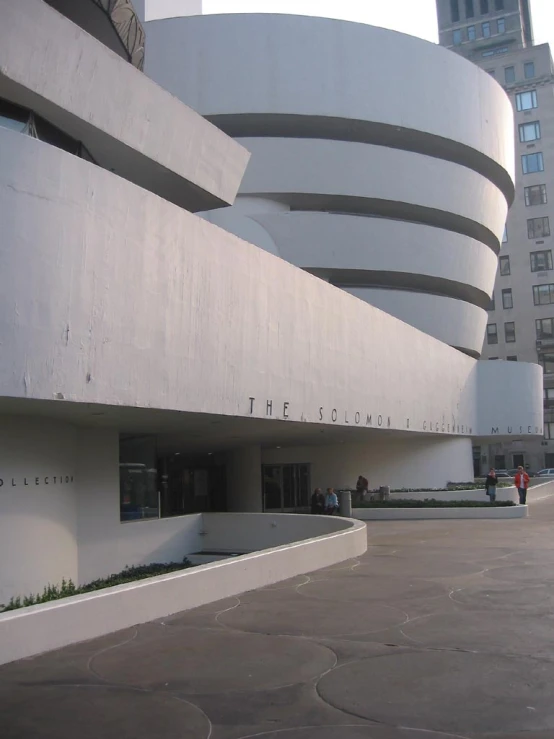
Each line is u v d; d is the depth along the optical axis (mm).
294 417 18656
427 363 30344
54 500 14453
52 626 7875
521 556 15695
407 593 11180
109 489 17172
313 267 33312
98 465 16891
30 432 13789
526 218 77938
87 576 16141
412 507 28781
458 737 5375
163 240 13734
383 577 12781
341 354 21922
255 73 32875
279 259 18344
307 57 33312
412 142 36344
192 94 32906
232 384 15883
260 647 7969
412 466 34562
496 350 77062
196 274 14727
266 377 17375
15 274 10719
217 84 32844
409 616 9500
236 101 32750
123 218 12688
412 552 16625
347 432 25031
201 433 21062
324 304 20938
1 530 12805
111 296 12328
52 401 11281
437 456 35375
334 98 33438
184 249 14359
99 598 8523
